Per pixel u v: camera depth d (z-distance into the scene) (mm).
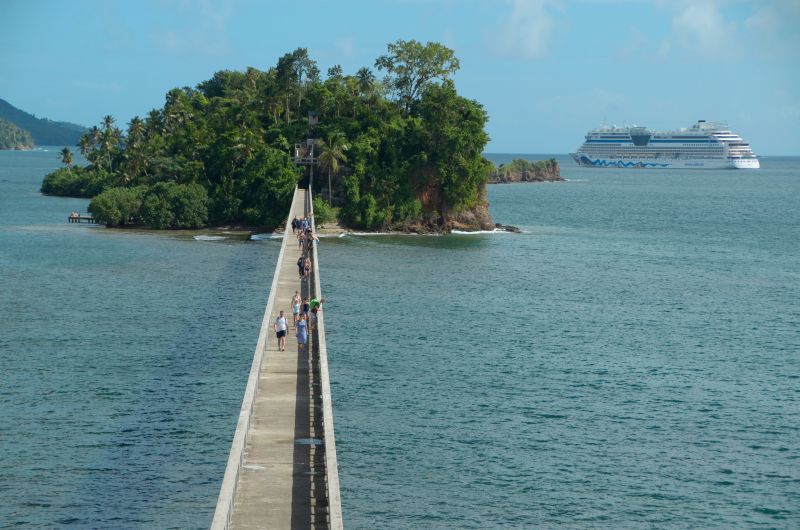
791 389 62125
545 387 61250
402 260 120500
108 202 154000
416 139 153500
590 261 127000
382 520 40500
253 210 149500
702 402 58656
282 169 149375
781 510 42594
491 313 86250
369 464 46781
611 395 59781
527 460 47875
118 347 70188
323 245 133625
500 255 129625
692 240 159625
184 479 44375
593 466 47312
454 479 45188
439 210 157250
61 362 65375
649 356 70812
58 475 44469
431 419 53906
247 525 28781
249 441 35656
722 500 43562
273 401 40500
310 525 28891
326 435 33250
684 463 48031
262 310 85688
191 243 135000
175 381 61031
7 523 39094
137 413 54125
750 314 89250
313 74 173250
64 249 126062
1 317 80562
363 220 150125
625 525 40750
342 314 83062
